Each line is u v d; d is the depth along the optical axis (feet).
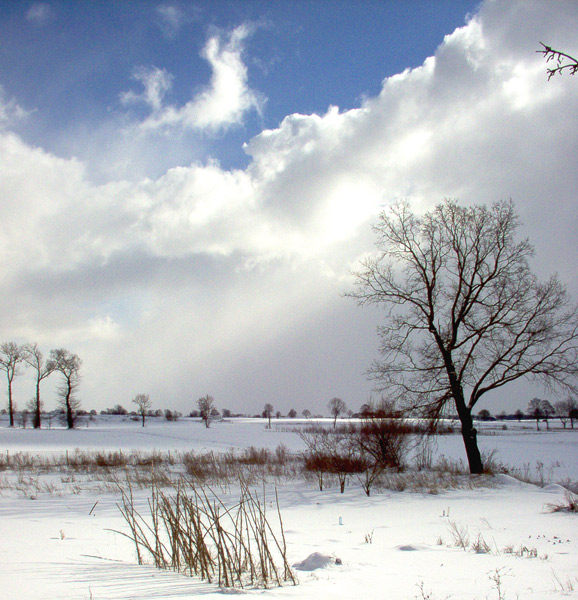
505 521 39.88
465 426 78.28
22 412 313.73
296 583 18.70
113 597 14.53
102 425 369.30
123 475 80.23
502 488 63.57
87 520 40.11
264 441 185.68
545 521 39.60
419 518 42.39
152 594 15.33
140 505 50.29
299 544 30.45
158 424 397.39
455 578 20.07
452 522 39.58
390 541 31.53
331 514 45.39
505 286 76.95
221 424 412.16
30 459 106.32
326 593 16.67
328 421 517.96
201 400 368.68
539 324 75.00
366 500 55.01
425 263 82.89
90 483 70.54
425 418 79.77
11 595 14.19
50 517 41.73
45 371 268.82
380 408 83.66
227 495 58.59
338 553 26.71
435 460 103.35
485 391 76.89
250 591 16.76
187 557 22.89
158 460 101.30
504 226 78.28
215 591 16.48
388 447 81.76
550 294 75.10
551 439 189.47
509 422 490.49
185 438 202.39
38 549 25.11
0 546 25.34
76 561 22.21
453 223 80.18
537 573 21.31
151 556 25.95
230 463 89.66
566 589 18.11
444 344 80.43
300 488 65.46
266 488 65.41
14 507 48.96
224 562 19.79
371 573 20.92
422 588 17.62
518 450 133.90
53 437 193.26
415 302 82.43
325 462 80.18
